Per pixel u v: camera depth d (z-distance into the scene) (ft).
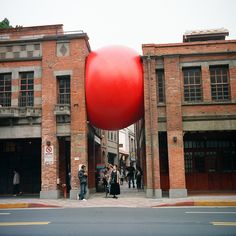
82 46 58.29
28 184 66.18
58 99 58.70
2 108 56.49
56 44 59.11
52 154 56.03
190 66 57.00
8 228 26.61
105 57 56.34
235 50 56.44
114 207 42.16
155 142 55.01
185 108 55.93
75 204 46.47
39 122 57.41
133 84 55.11
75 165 55.47
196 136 63.26
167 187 62.75
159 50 57.52
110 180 55.83
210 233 23.40
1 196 61.57
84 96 57.21
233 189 61.52
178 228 25.48
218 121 55.26
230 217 31.48
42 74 58.39
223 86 56.75
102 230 24.86
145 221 29.14
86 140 57.41
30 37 61.87
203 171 62.44
